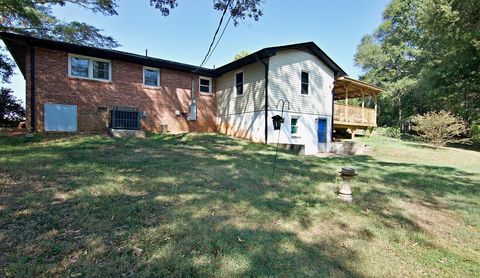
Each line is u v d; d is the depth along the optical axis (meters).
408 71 29.33
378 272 2.53
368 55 34.56
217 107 15.65
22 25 13.82
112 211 3.33
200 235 2.90
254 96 12.89
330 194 4.89
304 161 8.75
